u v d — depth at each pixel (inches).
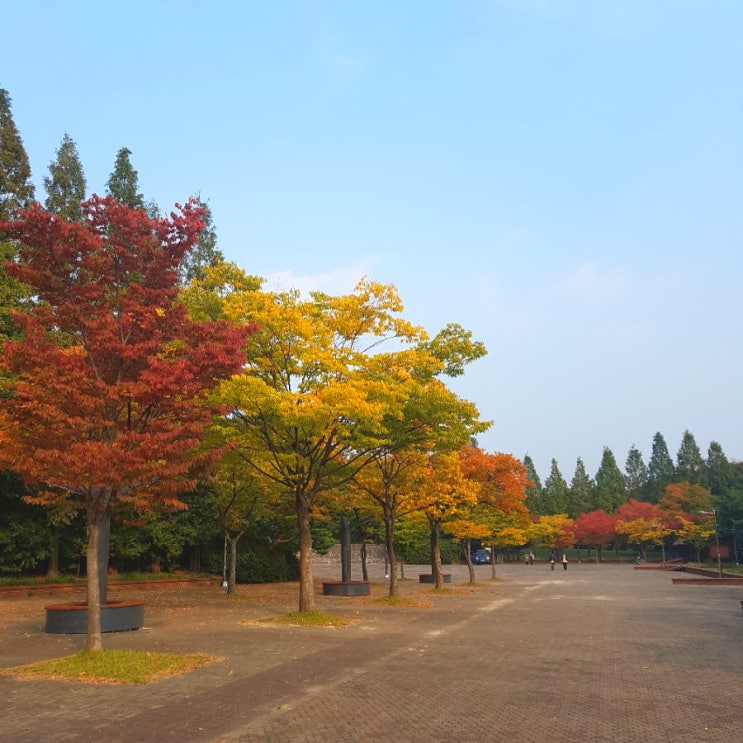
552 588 1418.6
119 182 1540.4
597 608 924.0
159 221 531.2
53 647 534.6
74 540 1249.4
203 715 317.7
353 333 822.5
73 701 344.5
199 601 1005.8
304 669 437.4
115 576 1316.4
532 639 596.1
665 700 355.9
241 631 633.0
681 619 778.8
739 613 856.9
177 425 504.1
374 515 1347.2
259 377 734.5
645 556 3383.4
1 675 408.5
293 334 729.6
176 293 531.8
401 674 423.8
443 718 315.9
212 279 799.7
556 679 411.2
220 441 737.6
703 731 297.1
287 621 700.7
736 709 337.1
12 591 1035.9
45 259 497.0
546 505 3912.4
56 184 1429.6
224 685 385.4
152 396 469.1
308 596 742.5
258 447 754.2
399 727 299.9
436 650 525.7
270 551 1643.7
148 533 1379.2
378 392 708.0
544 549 3988.7
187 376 466.0
